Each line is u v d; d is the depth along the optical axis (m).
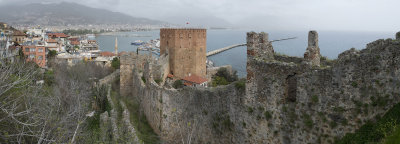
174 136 33.16
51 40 164.38
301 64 19.44
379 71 16.05
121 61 58.25
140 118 42.22
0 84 23.28
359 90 16.72
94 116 42.69
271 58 24.31
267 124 21.39
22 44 105.62
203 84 85.50
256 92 22.08
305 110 19.14
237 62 185.25
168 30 94.62
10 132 22.08
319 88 18.39
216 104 26.56
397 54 15.45
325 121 18.11
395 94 15.56
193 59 96.12
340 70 17.39
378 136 15.52
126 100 52.25
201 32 95.88
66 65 91.62
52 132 21.00
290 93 20.78
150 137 34.88
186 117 31.08
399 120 15.03
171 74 94.81
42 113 23.48
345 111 17.22
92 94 57.22
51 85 58.22
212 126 27.09
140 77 51.16
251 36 22.23
